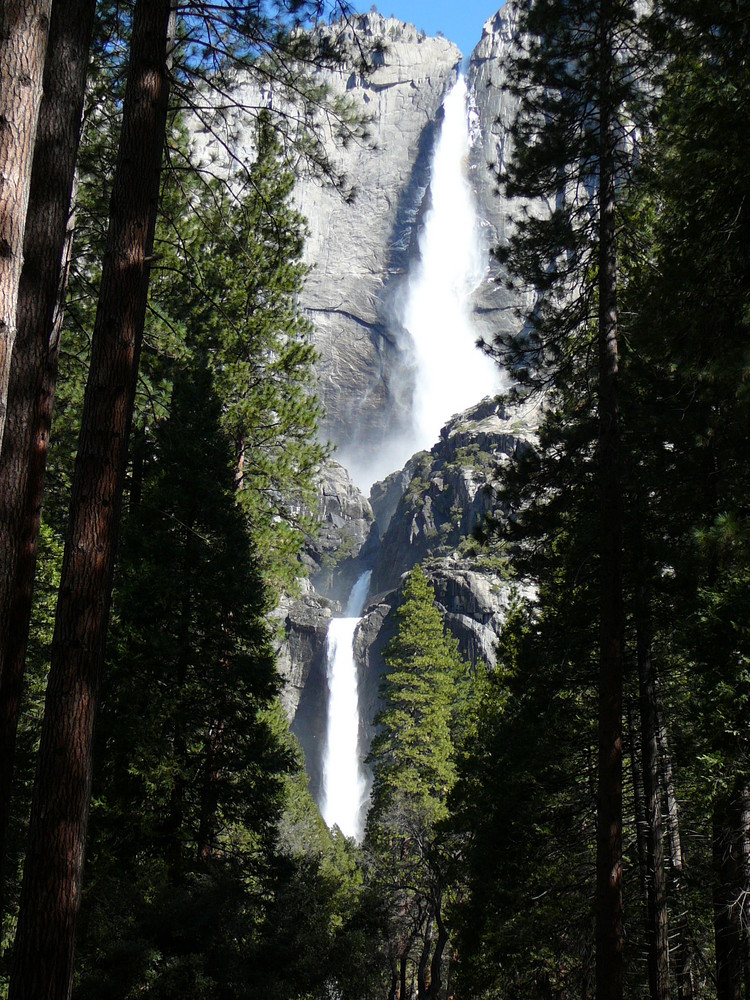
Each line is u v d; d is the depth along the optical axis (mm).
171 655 15789
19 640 7910
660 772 15078
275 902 15727
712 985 16750
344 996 15945
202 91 10828
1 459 6781
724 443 11602
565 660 15945
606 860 11242
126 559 16594
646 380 13453
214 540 17219
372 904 24031
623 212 14055
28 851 6707
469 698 43906
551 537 16484
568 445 14984
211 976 13250
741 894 11266
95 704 7109
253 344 22719
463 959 20828
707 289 10312
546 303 15328
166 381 18859
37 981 6414
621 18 13750
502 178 14977
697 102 10375
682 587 12773
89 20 7832
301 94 10953
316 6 10648
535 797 18875
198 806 16312
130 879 14602
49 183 7402
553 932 17594
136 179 7934
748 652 10117
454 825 23578
